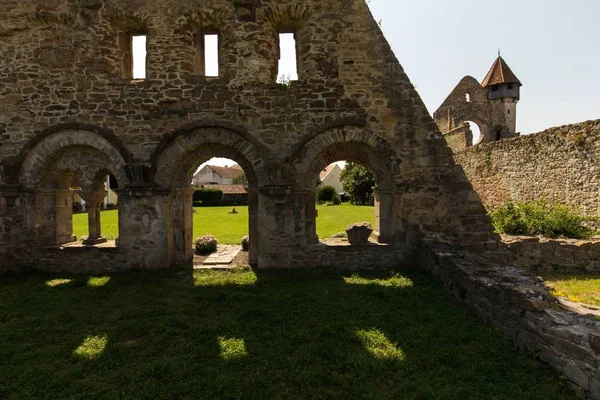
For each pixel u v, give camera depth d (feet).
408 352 14.44
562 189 40.86
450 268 21.34
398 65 27.45
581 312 13.33
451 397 11.45
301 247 27.58
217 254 33.19
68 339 16.01
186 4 27.35
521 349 14.47
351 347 14.88
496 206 54.34
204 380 12.67
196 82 27.30
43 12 26.86
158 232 27.55
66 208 30.25
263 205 27.50
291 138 27.35
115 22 27.58
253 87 27.32
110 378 12.89
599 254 28.55
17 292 22.56
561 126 40.91
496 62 120.16
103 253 27.63
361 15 27.53
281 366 13.57
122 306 20.06
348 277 25.58
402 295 21.29
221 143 27.25
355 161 29.09
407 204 27.40
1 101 27.20
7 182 26.73
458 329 16.38
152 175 26.89
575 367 11.75
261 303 20.18
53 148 27.17
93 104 27.09
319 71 27.32
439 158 27.35
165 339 15.93
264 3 27.48
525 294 14.82
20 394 11.99
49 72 27.09
